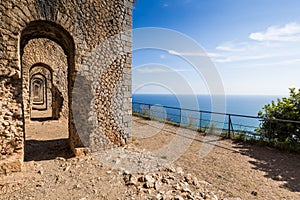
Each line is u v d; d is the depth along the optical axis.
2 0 3.99
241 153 5.76
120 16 5.99
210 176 4.18
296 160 5.27
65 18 4.84
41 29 5.21
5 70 4.05
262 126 7.25
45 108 14.90
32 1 4.35
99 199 3.07
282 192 3.58
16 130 4.18
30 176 3.80
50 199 3.06
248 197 3.38
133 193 3.24
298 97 6.69
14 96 4.18
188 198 3.12
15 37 4.15
